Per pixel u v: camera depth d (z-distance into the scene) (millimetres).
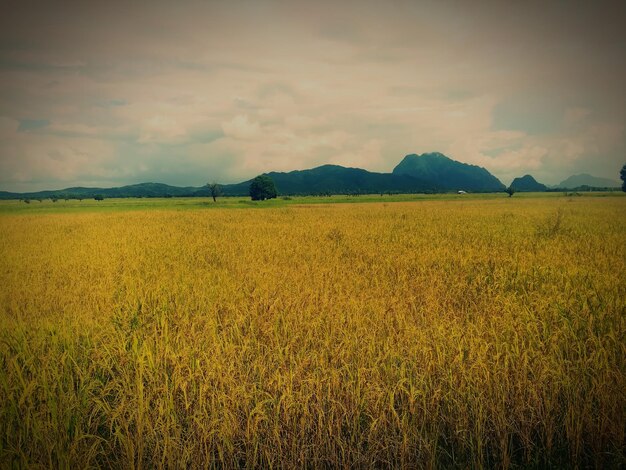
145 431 3898
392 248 14367
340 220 29016
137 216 38531
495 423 3881
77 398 4250
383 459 3662
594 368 4461
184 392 4039
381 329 5680
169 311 7059
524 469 3736
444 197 107688
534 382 4172
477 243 15266
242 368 4602
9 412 4043
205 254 13953
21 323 6363
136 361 4711
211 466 3736
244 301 7207
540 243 14656
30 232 23750
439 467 3725
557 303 6621
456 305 7242
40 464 3559
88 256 14070
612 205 45906
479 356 4336
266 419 3820
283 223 27172
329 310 6430
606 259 10898
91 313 7066
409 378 4270
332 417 3848
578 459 3754
